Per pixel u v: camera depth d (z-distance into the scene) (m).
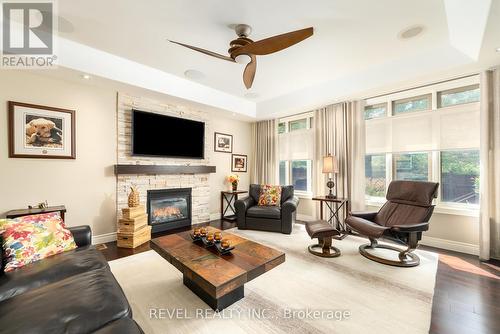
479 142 2.84
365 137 3.90
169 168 4.00
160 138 3.94
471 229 2.94
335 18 2.24
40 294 1.21
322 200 3.90
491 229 2.75
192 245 2.15
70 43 2.69
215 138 5.00
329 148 4.29
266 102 5.00
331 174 4.25
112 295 1.24
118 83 3.16
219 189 5.11
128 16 2.22
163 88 3.57
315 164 4.53
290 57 3.04
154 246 2.19
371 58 3.08
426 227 2.53
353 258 2.75
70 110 3.07
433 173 3.29
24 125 2.75
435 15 2.17
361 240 3.44
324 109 4.38
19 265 1.58
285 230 3.78
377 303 1.85
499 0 1.54
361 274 2.34
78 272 1.56
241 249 2.05
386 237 2.73
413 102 3.51
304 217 4.91
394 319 1.66
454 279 2.24
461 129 3.02
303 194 4.96
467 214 2.96
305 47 2.78
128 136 3.61
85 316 1.05
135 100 3.67
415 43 2.70
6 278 1.42
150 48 2.85
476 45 2.27
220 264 1.75
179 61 3.20
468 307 1.79
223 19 2.26
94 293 1.23
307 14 2.17
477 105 2.90
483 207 2.71
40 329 0.96
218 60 3.16
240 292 1.91
